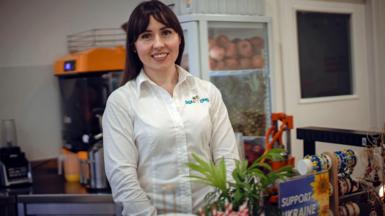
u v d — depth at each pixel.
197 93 1.56
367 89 3.85
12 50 2.91
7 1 2.88
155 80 1.53
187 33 2.55
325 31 3.59
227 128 1.58
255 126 2.92
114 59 2.67
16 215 2.32
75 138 2.78
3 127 2.84
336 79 3.69
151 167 1.47
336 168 1.26
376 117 3.81
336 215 1.26
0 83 2.89
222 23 2.66
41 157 3.01
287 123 2.55
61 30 3.02
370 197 1.33
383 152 1.35
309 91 3.51
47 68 3.00
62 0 3.00
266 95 2.94
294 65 3.36
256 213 1.07
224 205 1.05
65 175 2.68
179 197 1.40
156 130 1.44
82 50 3.06
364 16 3.79
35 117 2.99
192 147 1.48
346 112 3.71
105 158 1.45
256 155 2.74
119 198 1.39
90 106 2.71
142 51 1.44
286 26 3.29
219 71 2.75
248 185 1.07
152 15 1.41
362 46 3.80
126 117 1.46
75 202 2.28
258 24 2.82
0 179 2.53
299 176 1.14
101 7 3.08
